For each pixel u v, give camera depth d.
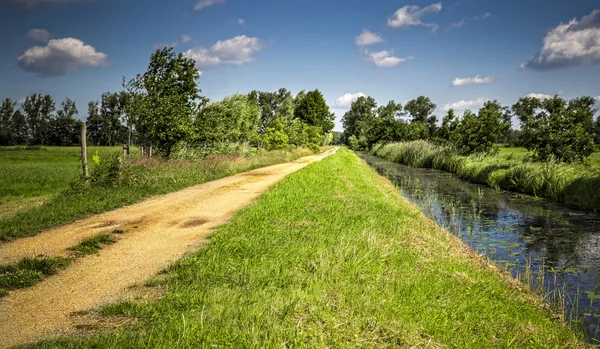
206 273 5.82
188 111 20.33
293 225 9.09
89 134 91.19
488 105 31.94
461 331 4.62
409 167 38.69
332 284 5.50
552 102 20.22
